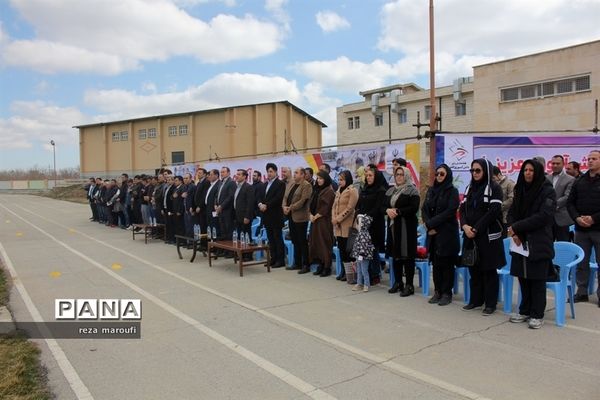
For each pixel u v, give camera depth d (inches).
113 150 1957.4
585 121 928.3
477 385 147.7
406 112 1663.4
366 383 150.9
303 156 479.8
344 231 287.4
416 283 295.0
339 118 1868.8
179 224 476.4
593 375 153.9
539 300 204.1
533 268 201.5
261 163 547.8
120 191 650.8
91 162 2025.1
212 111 1697.8
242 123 1657.2
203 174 446.3
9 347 185.9
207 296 266.8
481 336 193.3
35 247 476.4
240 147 1653.5
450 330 201.6
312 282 299.1
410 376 155.5
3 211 1071.6
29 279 318.7
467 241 224.1
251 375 159.2
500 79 1040.2
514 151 368.2
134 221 617.9
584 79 933.8
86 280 313.6
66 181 2687.0
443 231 235.9
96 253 430.6
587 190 240.8
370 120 1776.6
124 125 1918.1
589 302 245.0
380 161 392.5
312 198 322.3
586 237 243.3
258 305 246.2
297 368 164.1
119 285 297.3
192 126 1742.1
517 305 241.9
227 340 193.9
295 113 1808.6
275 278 312.5
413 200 253.4
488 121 1061.8
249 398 142.4
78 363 172.2
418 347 181.8
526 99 1007.0
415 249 256.8
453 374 156.3
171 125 1803.6
